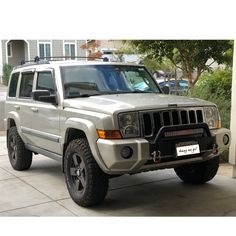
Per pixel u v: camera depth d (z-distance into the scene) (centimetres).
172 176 643
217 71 991
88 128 457
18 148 688
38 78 620
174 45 937
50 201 529
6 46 2827
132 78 592
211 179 589
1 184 618
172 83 1555
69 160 509
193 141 465
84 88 548
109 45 2319
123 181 619
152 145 438
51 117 560
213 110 511
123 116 440
